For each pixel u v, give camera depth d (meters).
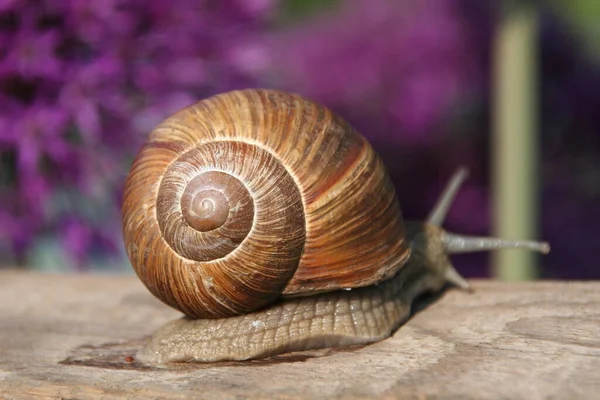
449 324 0.25
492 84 0.32
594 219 0.33
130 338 0.26
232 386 0.23
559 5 0.34
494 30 0.32
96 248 0.29
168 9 0.28
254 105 0.25
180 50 0.28
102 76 0.28
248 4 0.29
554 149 0.34
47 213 0.28
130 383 0.24
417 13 0.33
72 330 0.27
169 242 0.25
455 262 0.33
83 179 0.28
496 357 0.24
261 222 0.25
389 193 0.25
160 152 0.25
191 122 0.25
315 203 0.25
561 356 0.24
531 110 0.31
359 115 0.33
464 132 0.33
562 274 0.33
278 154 0.25
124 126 0.29
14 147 0.28
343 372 0.24
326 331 0.25
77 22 0.28
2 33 0.28
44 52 0.28
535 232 0.31
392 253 0.25
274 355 0.25
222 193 0.24
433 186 0.33
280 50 0.32
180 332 0.25
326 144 0.25
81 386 0.24
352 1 0.34
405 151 0.33
